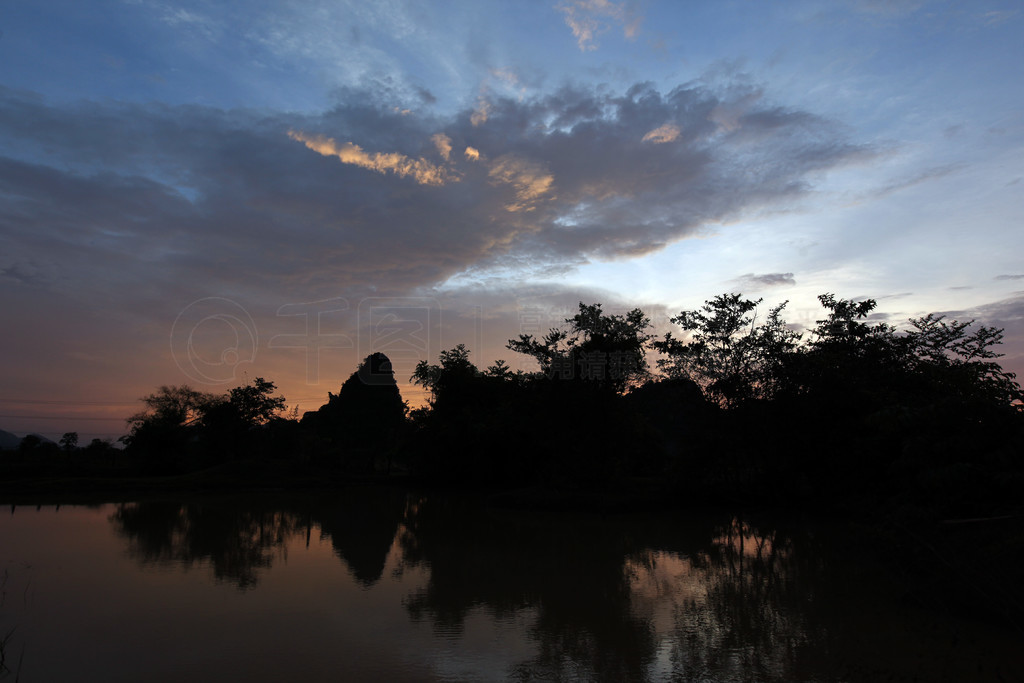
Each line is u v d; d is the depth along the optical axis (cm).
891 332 2086
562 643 735
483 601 938
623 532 1722
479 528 1800
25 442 4441
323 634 762
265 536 1603
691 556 1339
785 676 627
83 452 4681
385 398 5766
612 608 900
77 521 1892
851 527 1065
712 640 747
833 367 2061
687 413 2539
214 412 4291
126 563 1211
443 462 3516
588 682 615
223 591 982
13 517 1995
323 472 3734
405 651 702
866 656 681
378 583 1054
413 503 2592
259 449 4366
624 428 2552
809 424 2091
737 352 2397
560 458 2572
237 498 2762
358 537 1602
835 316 2236
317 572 1141
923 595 859
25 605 891
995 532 803
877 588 1009
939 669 638
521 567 1209
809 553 1373
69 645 713
